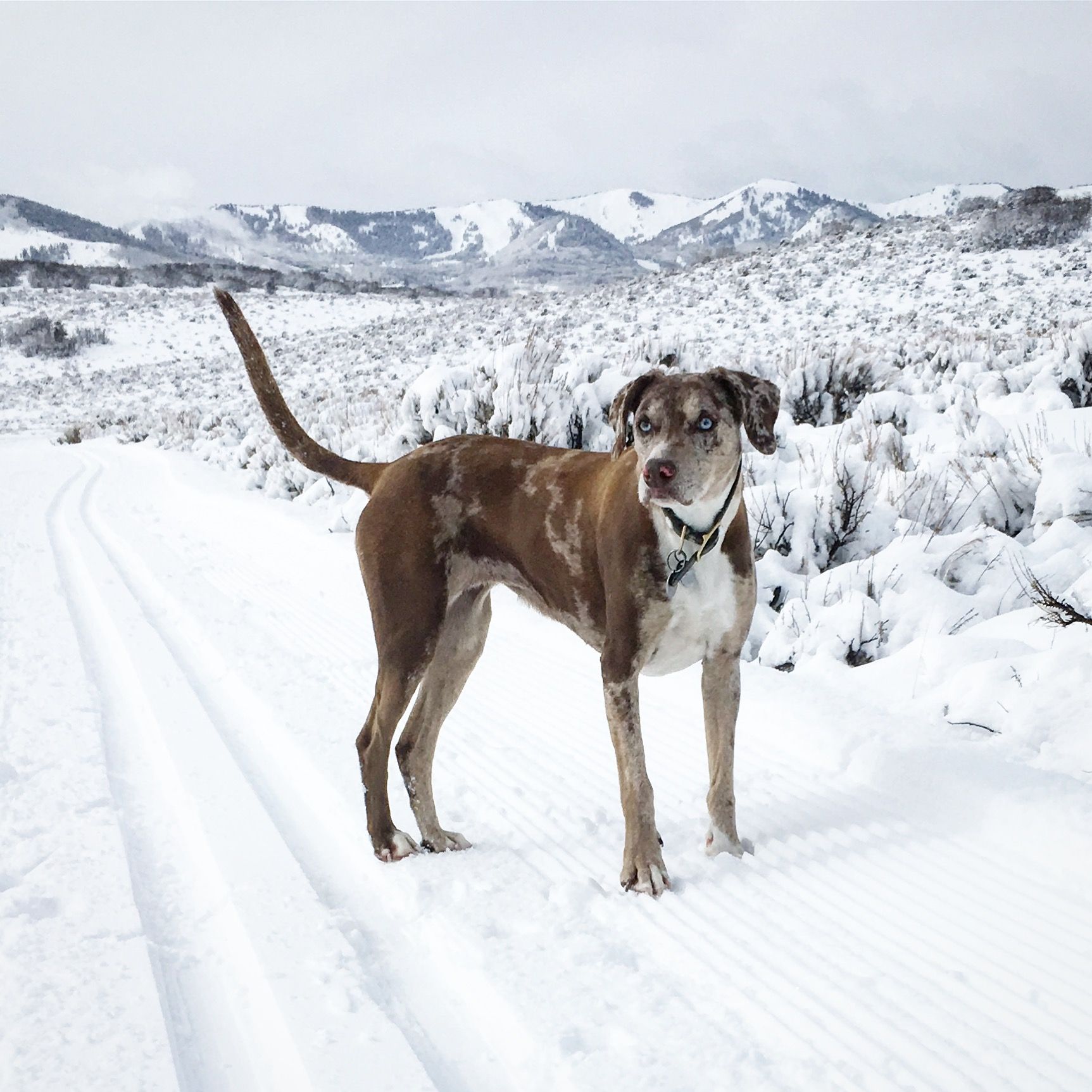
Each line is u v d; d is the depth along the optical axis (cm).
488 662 580
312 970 278
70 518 1294
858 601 527
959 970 258
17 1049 247
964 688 420
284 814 396
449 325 4484
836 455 644
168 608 764
